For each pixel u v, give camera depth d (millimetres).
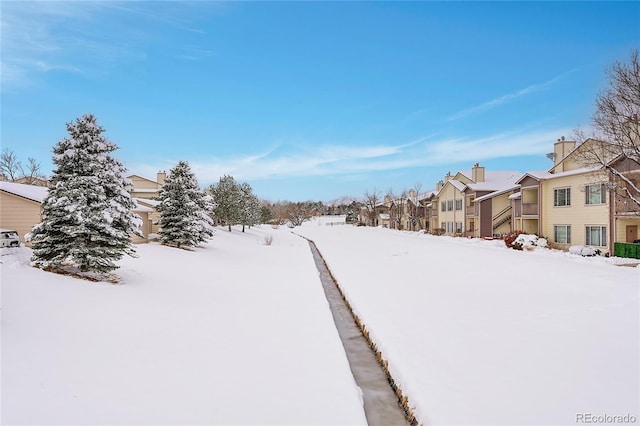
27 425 4895
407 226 65625
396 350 8664
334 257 29500
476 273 17609
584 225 25328
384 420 6625
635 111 18328
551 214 28484
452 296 13617
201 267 20375
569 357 7621
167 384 6551
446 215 48875
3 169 49312
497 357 7898
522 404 6031
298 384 6973
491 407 6008
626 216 22062
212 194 44312
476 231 40281
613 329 8945
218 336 9359
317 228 86750
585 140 22359
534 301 11961
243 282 17500
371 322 11031
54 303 9477
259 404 6160
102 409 5523
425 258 24859
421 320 10930
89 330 8391
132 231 14594
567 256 21938
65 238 13273
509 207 38688
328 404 6262
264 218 97438
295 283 18000
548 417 5637
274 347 8875
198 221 27203
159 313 10695
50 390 5770
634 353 7629
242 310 12211
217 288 15508
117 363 7098
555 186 28047
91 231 13133
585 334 8758
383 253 30578
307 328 10508
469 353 8227
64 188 13305
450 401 6246
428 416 5898
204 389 6508
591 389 6359
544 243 27453
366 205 94000
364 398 7434
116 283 13234
